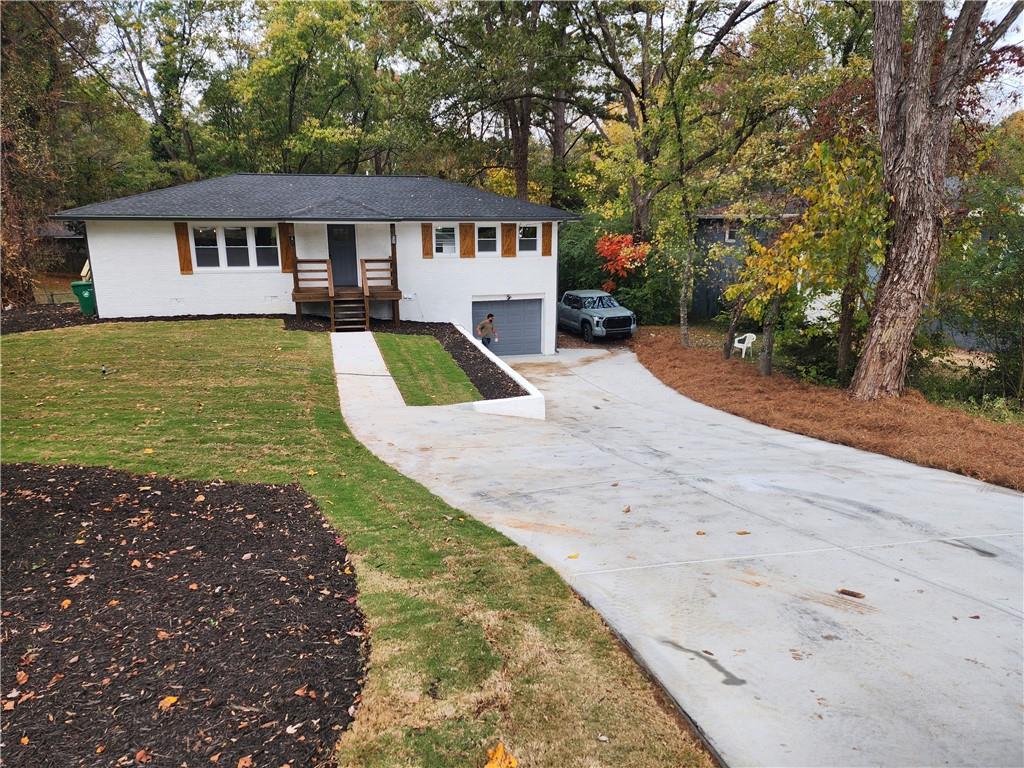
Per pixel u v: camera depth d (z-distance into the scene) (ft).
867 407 37.91
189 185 64.54
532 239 68.69
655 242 71.20
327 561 16.93
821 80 55.31
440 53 88.07
